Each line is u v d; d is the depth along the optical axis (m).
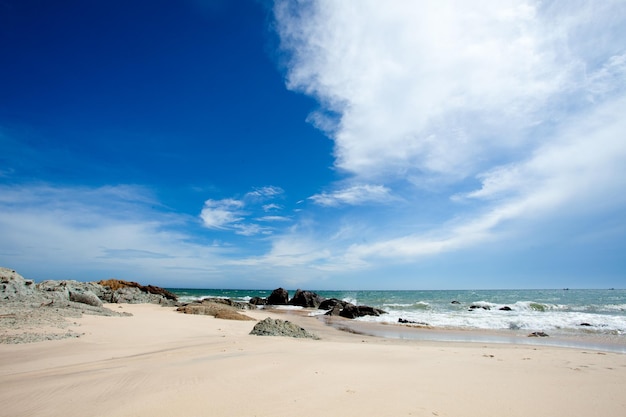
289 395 5.17
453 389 5.64
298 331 15.92
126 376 6.46
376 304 47.88
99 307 21.61
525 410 4.73
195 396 5.14
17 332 11.61
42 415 4.57
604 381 6.46
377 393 5.31
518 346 14.12
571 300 57.41
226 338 13.27
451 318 28.00
